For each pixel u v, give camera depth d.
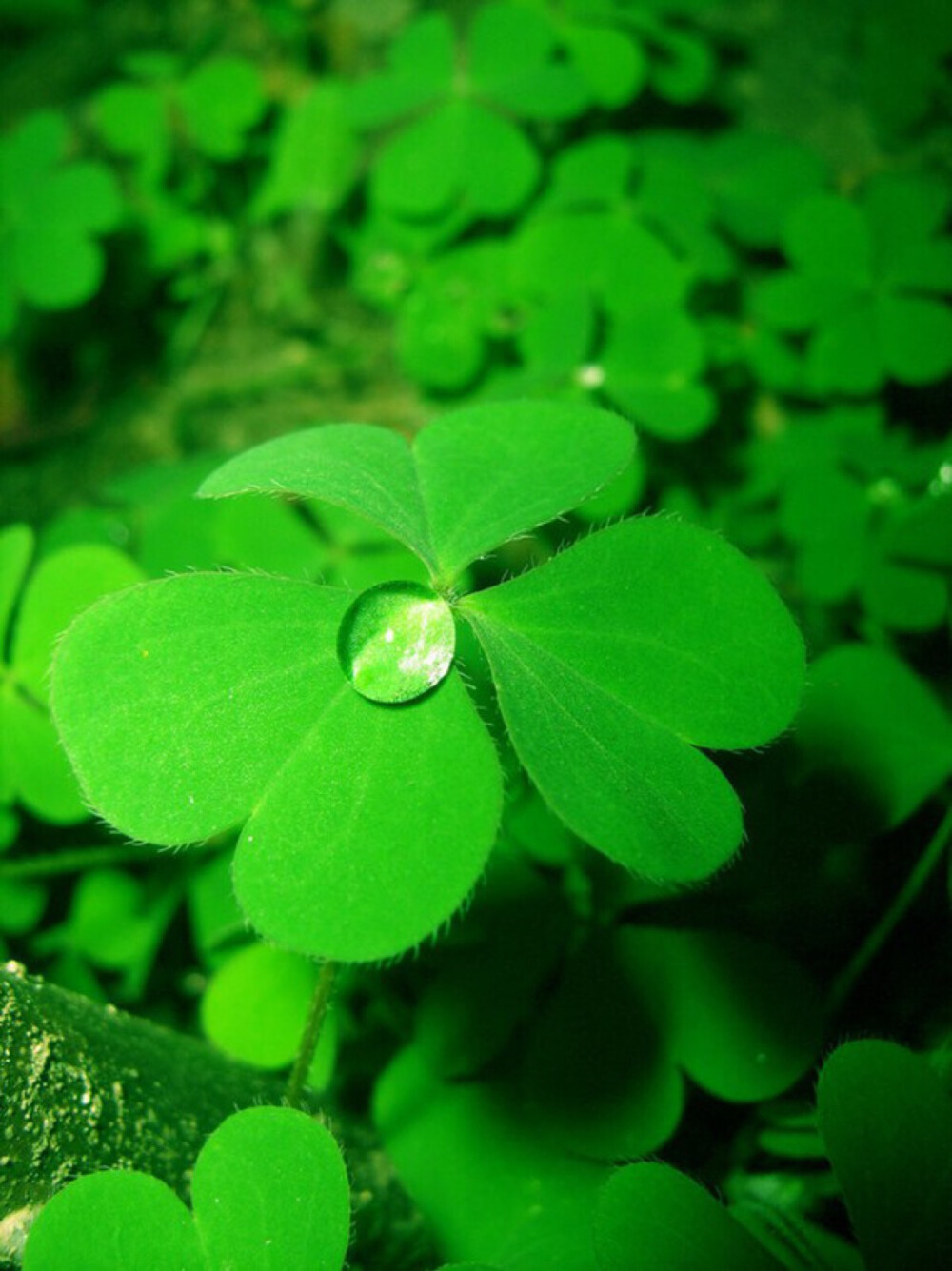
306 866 0.05
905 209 0.12
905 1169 0.06
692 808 0.05
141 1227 0.05
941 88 0.13
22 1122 0.06
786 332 0.12
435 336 0.13
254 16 0.16
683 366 0.11
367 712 0.06
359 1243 0.07
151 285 0.15
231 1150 0.05
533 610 0.06
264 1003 0.08
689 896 0.08
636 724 0.06
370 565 0.10
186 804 0.05
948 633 0.10
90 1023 0.06
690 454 0.12
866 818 0.08
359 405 0.14
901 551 0.09
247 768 0.05
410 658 0.06
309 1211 0.05
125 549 0.11
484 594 0.06
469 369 0.12
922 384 0.11
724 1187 0.08
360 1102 0.08
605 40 0.13
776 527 0.12
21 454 0.15
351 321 0.15
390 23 0.15
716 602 0.06
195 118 0.15
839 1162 0.06
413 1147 0.07
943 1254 0.06
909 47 0.13
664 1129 0.07
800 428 0.12
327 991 0.06
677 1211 0.06
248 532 0.10
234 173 0.16
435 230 0.13
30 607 0.08
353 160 0.15
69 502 0.14
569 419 0.06
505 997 0.07
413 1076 0.07
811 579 0.10
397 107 0.13
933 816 0.09
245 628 0.06
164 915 0.09
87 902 0.09
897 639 0.10
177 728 0.05
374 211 0.14
